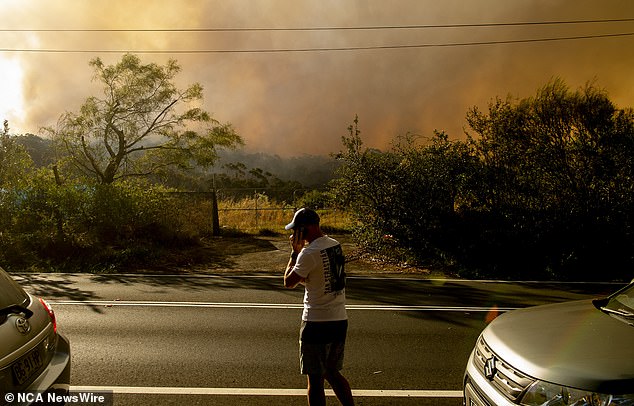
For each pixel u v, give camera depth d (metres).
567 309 4.20
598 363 3.13
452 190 14.27
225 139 21.83
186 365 5.41
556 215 13.48
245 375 5.14
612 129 13.68
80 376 5.05
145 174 21.08
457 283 10.70
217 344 6.18
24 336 3.37
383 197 14.61
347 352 5.92
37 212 14.81
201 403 4.45
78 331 6.70
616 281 11.20
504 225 13.75
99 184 16.55
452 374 5.24
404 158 14.95
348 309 8.12
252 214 22.59
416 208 14.36
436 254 13.70
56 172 16.50
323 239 4.01
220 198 24.17
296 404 4.46
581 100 14.22
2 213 14.70
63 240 14.16
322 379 3.88
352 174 15.00
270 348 6.03
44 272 12.11
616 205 13.27
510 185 14.00
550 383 3.09
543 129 14.38
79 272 12.18
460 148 14.63
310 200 22.56
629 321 3.84
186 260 14.04
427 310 8.05
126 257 13.59
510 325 3.93
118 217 15.67
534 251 13.22
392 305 8.41
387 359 5.68
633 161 13.22
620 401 2.90
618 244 12.99
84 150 19.75
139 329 6.82
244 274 11.91
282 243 17.81
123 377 5.04
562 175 13.94
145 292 9.45
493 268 12.33
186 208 19.05
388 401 4.56
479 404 3.52
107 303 8.44
